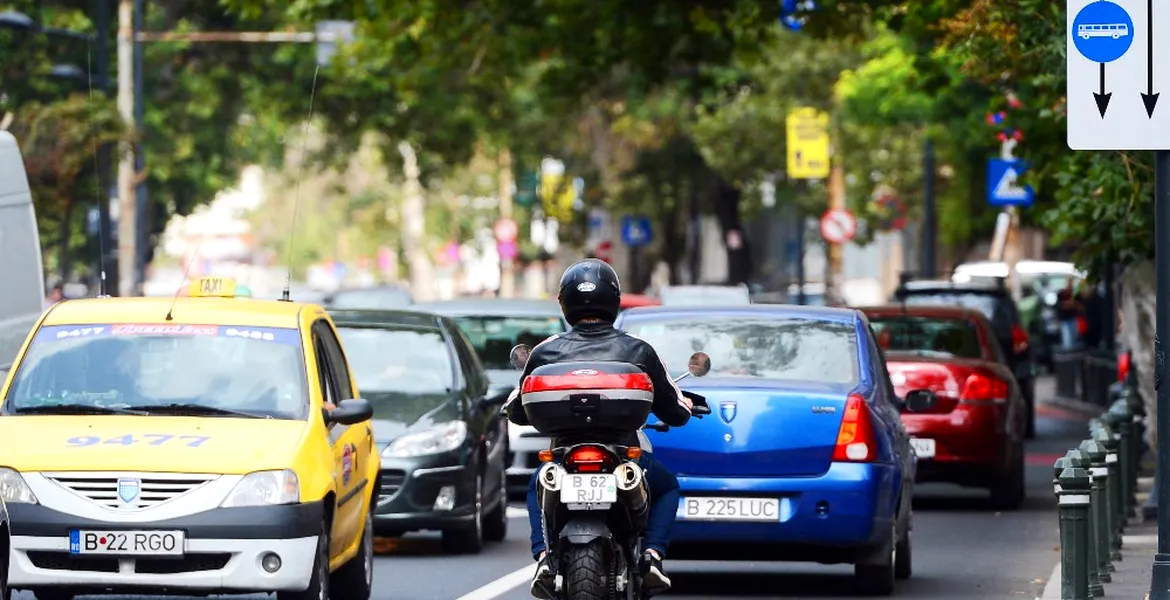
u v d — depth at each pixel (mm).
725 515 30531
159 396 28547
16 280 41812
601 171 136250
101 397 28516
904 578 34688
